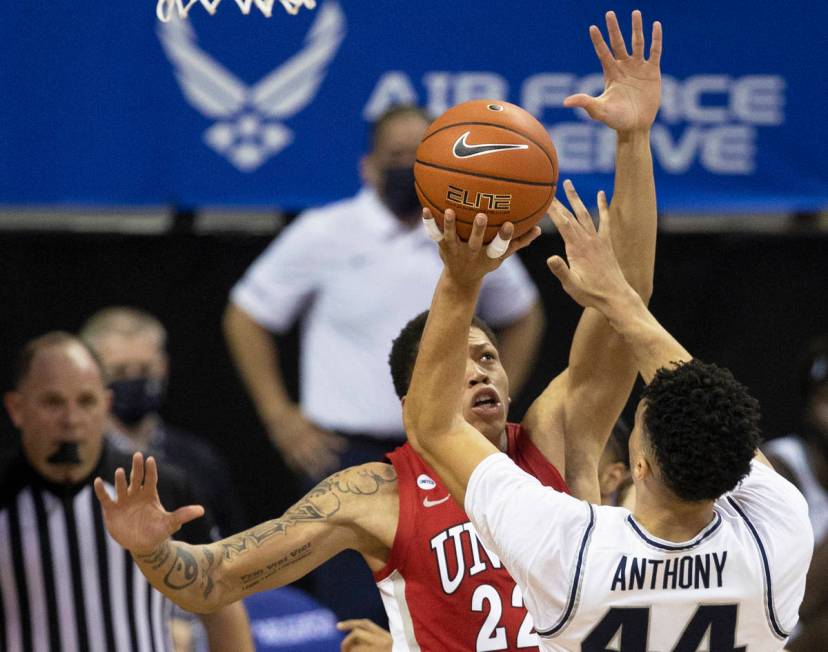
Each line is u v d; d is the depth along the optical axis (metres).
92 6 16.05
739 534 6.97
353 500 8.14
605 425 8.95
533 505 6.95
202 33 16.12
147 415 15.42
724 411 6.69
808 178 16.48
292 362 17.42
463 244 7.14
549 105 16.23
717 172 16.53
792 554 7.02
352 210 15.62
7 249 17.09
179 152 16.22
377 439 15.48
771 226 17.61
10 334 17.11
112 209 16.42
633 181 8.38
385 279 15.46
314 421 15.70
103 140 16.14
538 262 17.34
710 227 17.61
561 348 17.39
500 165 7.21
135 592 10.22
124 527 7.18
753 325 17.67
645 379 7.80
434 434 7.35
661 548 6.83
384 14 16.17
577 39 16.17
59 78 16.08
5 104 16.05
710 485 6.66
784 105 16.44
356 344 15.55
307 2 8.89
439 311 7.24
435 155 7.33
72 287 17.22
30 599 10.06
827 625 11.93
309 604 12.33
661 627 6.84
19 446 10.29
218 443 17.45
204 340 17.39
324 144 16.25
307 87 16.20
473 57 16.22
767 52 16.42
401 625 8.13
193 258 17.34
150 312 17.31
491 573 8.04
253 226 17.36
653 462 6.80
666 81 16.47
